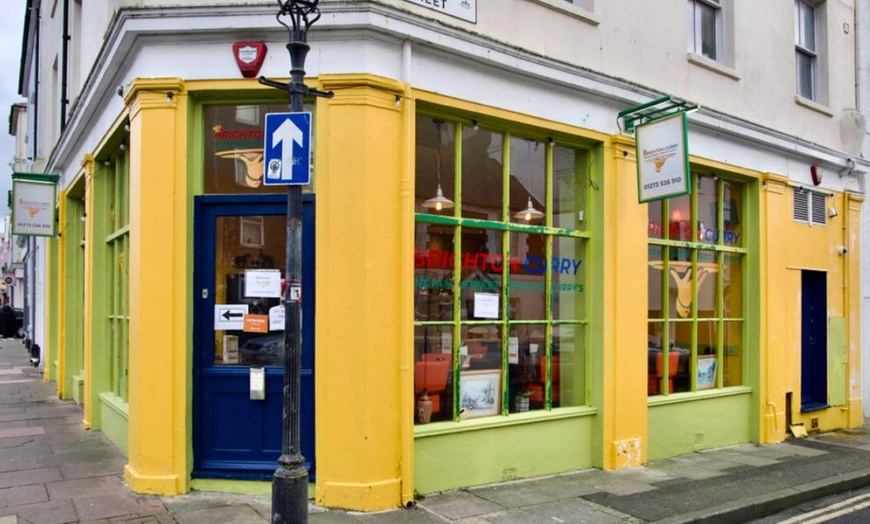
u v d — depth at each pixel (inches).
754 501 256.7
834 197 442.3
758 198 387.2
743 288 389.7
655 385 339.6
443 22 245.3
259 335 243.6
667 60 340.8
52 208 442.0
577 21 301.9
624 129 314.7
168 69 238.5
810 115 430.9
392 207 238.5
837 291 440.1
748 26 389.7
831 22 455.8
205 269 242.8
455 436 259.6
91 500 229.1
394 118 239.6
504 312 282.5
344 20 229.1
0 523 206.8
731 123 360.5
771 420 382.0
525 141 295.4
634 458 309.7
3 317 1268.5
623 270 309.4
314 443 234.8
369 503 228.1
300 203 190.5
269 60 236.4
